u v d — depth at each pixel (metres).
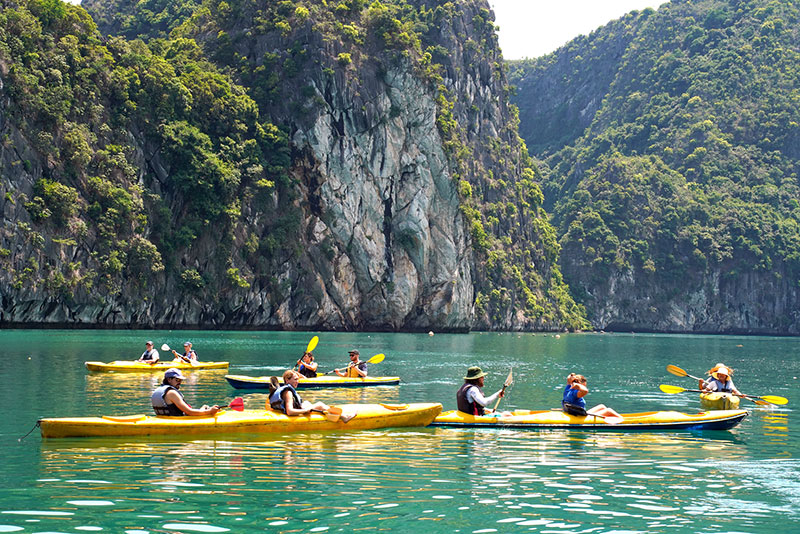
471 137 147.12
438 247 122.00
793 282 193.50
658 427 20.12
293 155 107.88
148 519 10.98
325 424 18.59
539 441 17.86
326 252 107.81
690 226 194.62
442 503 12.15
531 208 167.88
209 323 96.44
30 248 76.44
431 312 121.19
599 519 11.49
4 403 22.59
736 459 16.20
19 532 10.30
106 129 87.19
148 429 17.03
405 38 117.12
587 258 188.00
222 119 102.31
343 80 110.06
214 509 11.52
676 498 12.78
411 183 117.88
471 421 19.64
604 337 126.75
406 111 116.75
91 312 81.94
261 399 25.53
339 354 51.97
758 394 31.70
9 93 76.81
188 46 114.44
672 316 189.50
